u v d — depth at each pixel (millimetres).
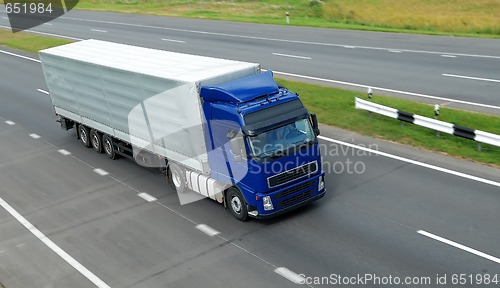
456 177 14305
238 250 11789
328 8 45719
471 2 43219
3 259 12344
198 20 45188
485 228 11758
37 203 15188
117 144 17219
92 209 14500
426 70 24750
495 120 17500
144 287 10758
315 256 11266
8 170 17844
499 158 15195
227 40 35438
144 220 13586
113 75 15586
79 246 12625
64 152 19000
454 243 11281
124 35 40406
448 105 19641
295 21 41219
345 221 12602
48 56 19062
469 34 32812
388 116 18734
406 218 12477
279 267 10984
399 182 14344
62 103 19469
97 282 11086
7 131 21766
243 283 10547
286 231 12414
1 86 28969
